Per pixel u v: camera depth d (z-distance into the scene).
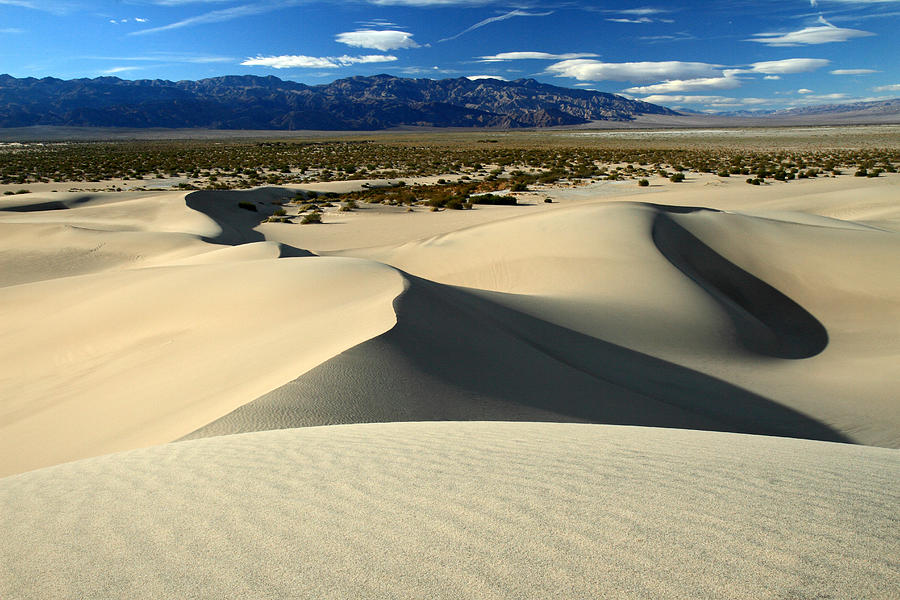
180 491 3.20
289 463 3.70
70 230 30.81
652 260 18.38
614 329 13.08
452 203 39.22
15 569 2.32
